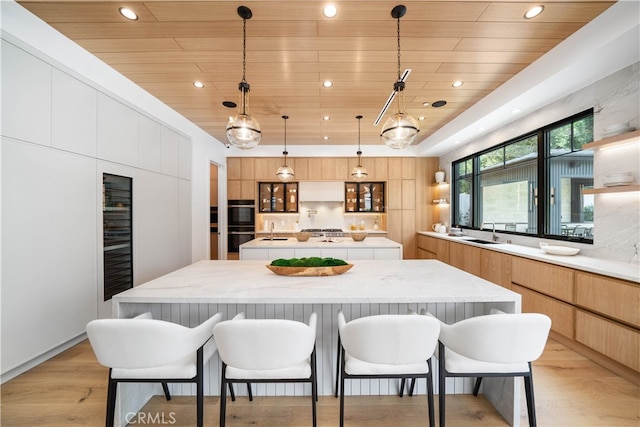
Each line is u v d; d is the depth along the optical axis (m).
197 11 2.05
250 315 1.92
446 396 1.93
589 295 2.27
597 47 2.13
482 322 1.27
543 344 1.29
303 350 1.28
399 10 2.02
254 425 1.65
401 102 3.76
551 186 3.40
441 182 5.96
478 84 3.26
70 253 2.47
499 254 3.49
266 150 6.19
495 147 4.41
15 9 2.01
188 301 1.56
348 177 6.21
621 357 2.03
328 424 1.66
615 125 2.41
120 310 1.59
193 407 1.83
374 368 1.44
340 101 3.72
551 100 3.15
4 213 1.97
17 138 2.04
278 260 2.25
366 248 3.87
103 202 2.84
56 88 2.32
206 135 5.18
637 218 2.36
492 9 2.03
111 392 1.42
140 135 3.36
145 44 2.46
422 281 1.89
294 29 2.24
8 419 1.67
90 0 1.94
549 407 1.78
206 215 5.17
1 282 1.97
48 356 2.33
